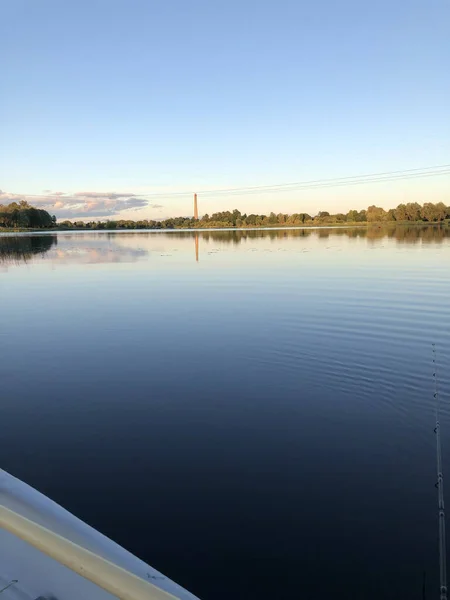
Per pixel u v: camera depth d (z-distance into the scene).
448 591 2.44
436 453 3.84
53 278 14.58
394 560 2.66
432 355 6.27
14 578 1.08
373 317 8.29
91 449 4.00
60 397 5.14
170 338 7.38
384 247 22.17
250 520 3.04
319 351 6.56
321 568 2.62
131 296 11.05
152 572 1.06
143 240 38.34
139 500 3.27
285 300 10.01
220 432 4.28
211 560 2.69
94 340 7.34
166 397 5.11
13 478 1.39
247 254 21.14
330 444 4.03
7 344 7.20
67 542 1.12
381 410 4.71
